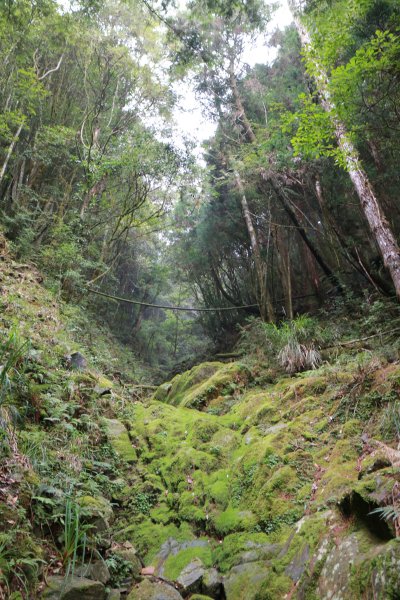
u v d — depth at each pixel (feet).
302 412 18.89
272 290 48.70
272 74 50.37
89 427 16.90
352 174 28.94
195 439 19.04
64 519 10.71
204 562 12.38
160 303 100.32
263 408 20.35
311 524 10.91
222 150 52.65
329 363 25.16
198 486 15.79
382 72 21.48
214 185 49.44
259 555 11.52
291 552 10.69
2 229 35.19
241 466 15.90
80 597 9.19
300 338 29.09
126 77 53.47
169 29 37.37
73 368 20.76
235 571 11.30
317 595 8.72
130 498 15.67
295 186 43.83
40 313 26.21
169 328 88.53
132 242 68.90
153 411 23.71
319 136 23.97
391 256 26.25
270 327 31.48
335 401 18.43
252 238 45.91
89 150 42.57
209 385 27.17
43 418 14.69
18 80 37.99
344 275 40.96
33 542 9.46
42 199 42.29
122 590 10.78
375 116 25.13
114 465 16.92
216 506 14.65
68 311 31.86
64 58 48.01
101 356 33.06
